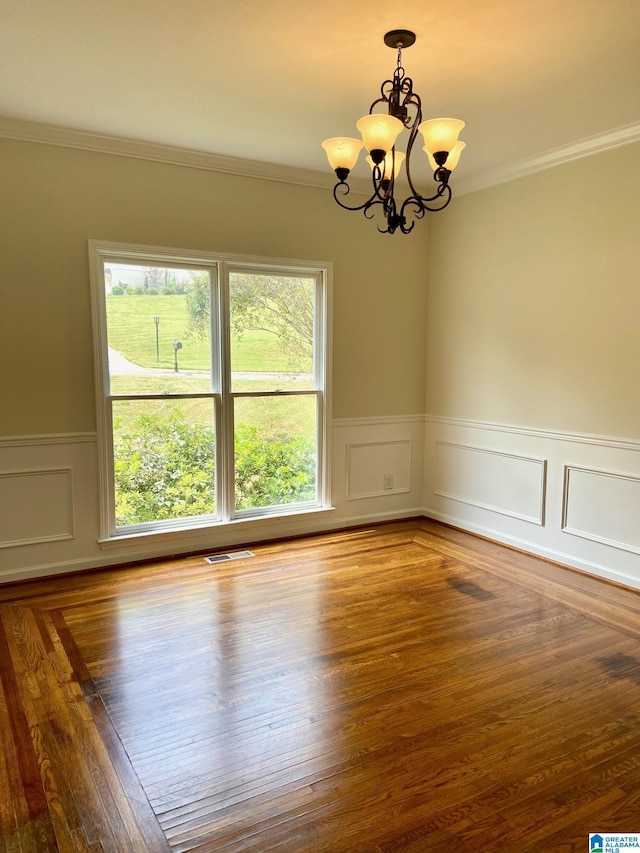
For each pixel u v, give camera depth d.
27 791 1.89
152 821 1.77
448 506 4.88
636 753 2.08
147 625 3.04
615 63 2.61
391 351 4.82
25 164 3.41
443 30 2.35
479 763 2.03
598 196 3.57
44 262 3.50
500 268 4.27
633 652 2.77
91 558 3.80
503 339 4.28
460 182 4.46
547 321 3.94
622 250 3.46
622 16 2.24
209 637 2.91
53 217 3.50
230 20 2.29
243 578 3.67
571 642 2.87
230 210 4.01
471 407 4.59
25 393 3.53
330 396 4.56
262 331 4.29
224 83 2.84
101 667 2.63
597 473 3.68
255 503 4.40
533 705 2.36
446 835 1.72
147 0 2.16
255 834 1.72
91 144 3.54
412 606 3.27
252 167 4.02
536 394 4.05
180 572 3.77
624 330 3.48
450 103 3.04
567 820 1.78
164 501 4.06
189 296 4.01
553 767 2.00
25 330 3.49
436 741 2.14
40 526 3.64
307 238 4.32
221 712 2.31
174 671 2.61
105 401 3.77
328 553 4.15
